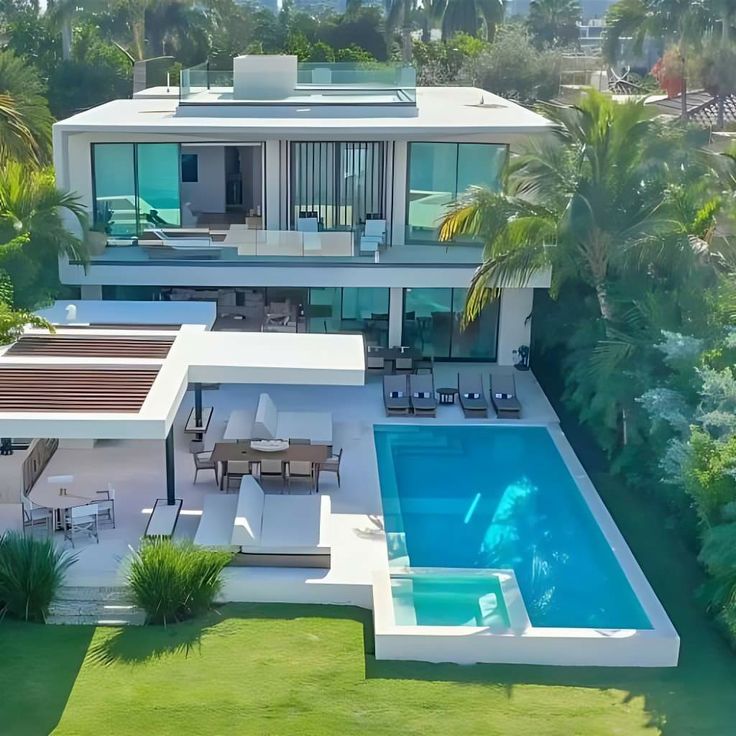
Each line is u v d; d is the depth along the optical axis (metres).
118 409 17.48
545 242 23.09
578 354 24.42
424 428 24.86
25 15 74.62
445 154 28.94
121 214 29.09
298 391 26.98
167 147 28.70
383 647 15.20
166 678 14.25
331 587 16.73
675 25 61.50
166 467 19.69
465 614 16.05
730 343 17.59
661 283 22.91
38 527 18.39
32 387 18.45
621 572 17.94
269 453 20.20
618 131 22.77
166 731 13.06
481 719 13.72
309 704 13.84
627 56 66.19
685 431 17.62
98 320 23.42
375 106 30.11
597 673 15.20
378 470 21.84
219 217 32.03
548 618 16.47
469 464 22.86
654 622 15.97
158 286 29.75
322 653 15.19
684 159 23.50
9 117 32.25
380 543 18.33
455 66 77.50
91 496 19.64
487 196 23.41
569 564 18.33
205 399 26.14
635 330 22.25
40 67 65.50
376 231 28.66
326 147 29.31
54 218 25.89
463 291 29.22
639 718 13.91
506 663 15.35
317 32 81.62
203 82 31.39
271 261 27.55
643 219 22.64
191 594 15.83
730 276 20.72
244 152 33.50
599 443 22.98
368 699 14.07
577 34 98.06
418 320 29.47
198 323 23.30
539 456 23.38
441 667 15.13
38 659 14.56
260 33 81.12
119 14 76.62
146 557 15.88
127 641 15.20
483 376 28.61
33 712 13.30
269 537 17.39
